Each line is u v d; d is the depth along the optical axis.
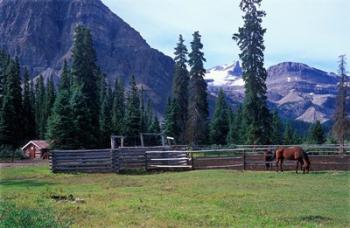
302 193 22.22
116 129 77.06
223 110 92.19
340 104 75.62
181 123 79.56
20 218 13.76
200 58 74.25
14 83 79.06
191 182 27.06
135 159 36.72
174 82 80.44
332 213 17.53
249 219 16.22
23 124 79.69
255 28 62.81
